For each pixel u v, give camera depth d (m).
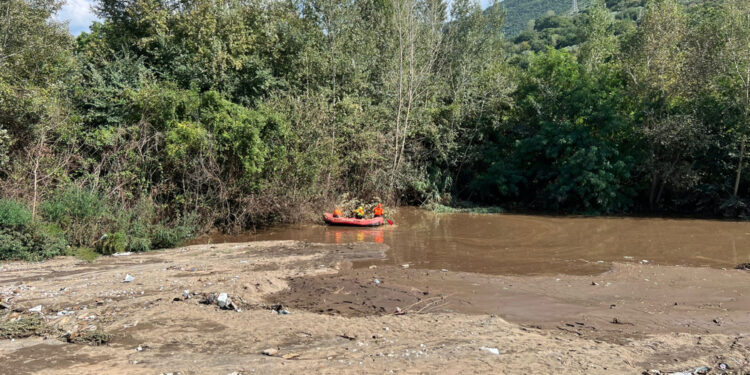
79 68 18.09
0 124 14.80
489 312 8.18
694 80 21.44
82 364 5.78
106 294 8.92
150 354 6.11
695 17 23.72
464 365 5.69
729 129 21.55
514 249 14.21
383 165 23.16
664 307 8.49
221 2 21.86
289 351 6.21
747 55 20.59
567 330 7.30
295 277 10.46
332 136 20.69
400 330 7.09
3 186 13.66
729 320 7.77
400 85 22.88
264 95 21.50
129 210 14.60
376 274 10.87
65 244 13.01
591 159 21.83
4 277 10.36
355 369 5.55
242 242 15.40
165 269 11.24
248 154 16.66
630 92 23.47
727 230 17.70
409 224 19.23
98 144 15.82
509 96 26.94
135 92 16.81
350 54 23.62
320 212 19.66
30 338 6.77
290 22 23.39
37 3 20.52
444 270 11.40
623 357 6.07
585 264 12.19
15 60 17.73
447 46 29.02
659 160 23.31
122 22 22.67
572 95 23.69
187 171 16.52
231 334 6.85
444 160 25.88
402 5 24.06
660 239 15.89
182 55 20.39
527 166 25.44
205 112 16.80
